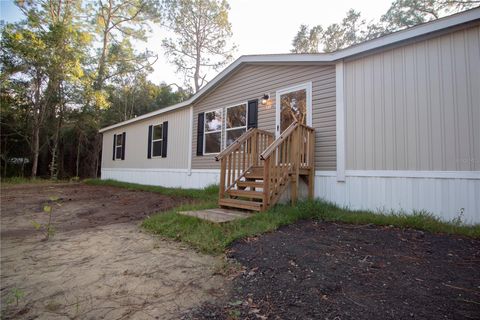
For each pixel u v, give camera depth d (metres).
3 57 12.38
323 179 5.41
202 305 1.86
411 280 2.10
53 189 10.24
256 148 5.98
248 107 7.22
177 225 3.86
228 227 3.63
